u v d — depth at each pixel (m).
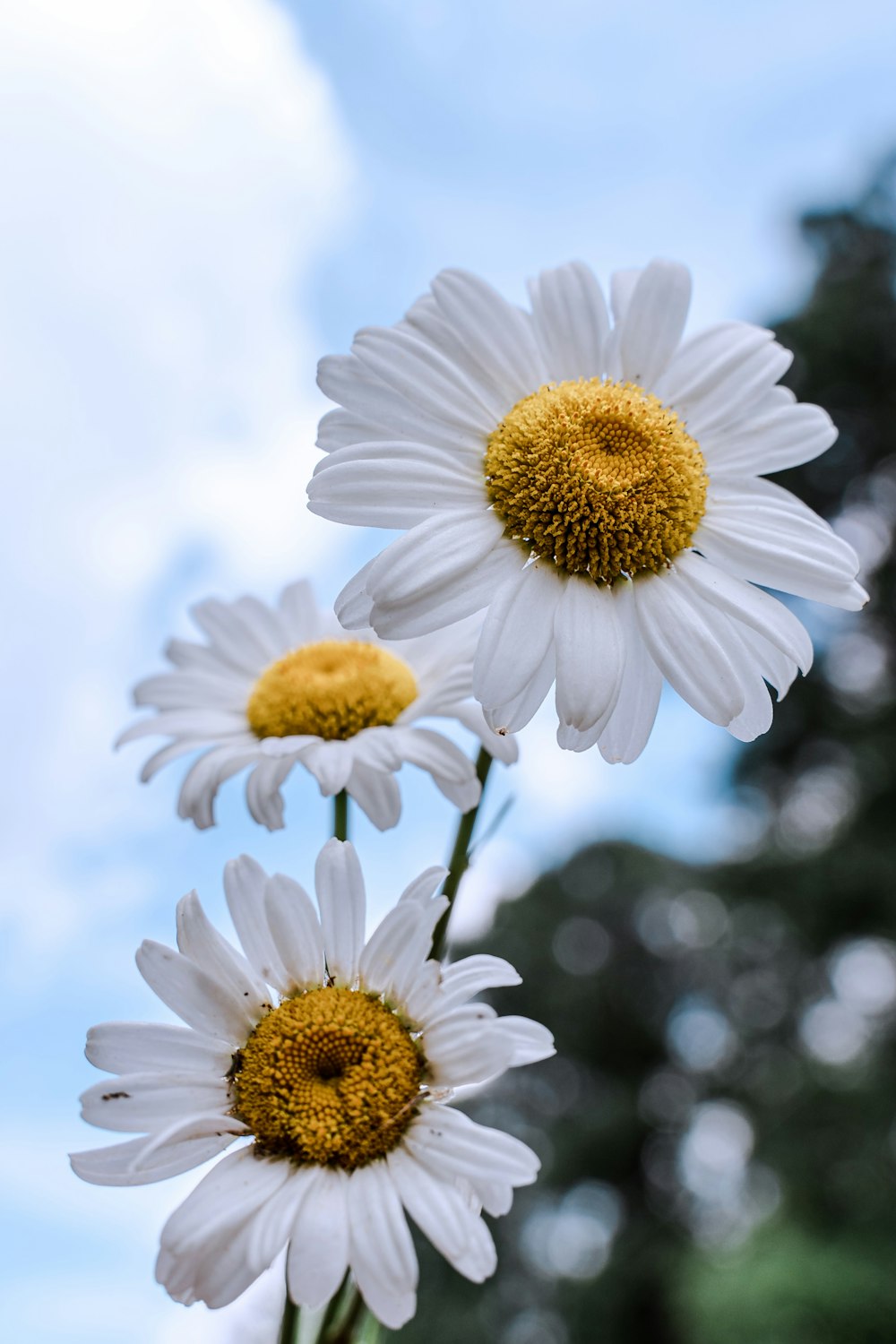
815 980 1.63
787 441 0.24
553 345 0.24
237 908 0.21
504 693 0.21
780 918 1.58
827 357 1.64
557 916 1.87
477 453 0.23
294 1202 0.19
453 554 0.22
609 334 0.24
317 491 0.22
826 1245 1.24
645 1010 1.87
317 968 0.21
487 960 0.21
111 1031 0.21
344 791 0.24
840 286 1.64
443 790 0.24
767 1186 1.50
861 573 0.23
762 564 0.23
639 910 1.87
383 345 0.23
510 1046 0.20
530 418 0.23
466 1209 0.19
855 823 1.52
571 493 0.22
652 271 0.24
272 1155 0.20
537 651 0.22
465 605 0.22
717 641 0.22
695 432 0.24
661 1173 1.81
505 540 0.22
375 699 0.25
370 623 0.22
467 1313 1.40
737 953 1.75
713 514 0.23
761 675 0.23
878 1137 1.35
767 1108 1.56
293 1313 0.20
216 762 0.25
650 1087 1.87
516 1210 1.58
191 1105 0.20
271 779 0.25
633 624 0.23
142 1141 0.20
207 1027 0.21
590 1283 1.62
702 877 1.66
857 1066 1.48
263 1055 0.20
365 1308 0.21
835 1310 1.10
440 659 0.26
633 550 0.22
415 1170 0.20
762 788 1.65
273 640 0.28
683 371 0.24
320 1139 0.20
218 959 0.21
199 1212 0.19
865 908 1.48
